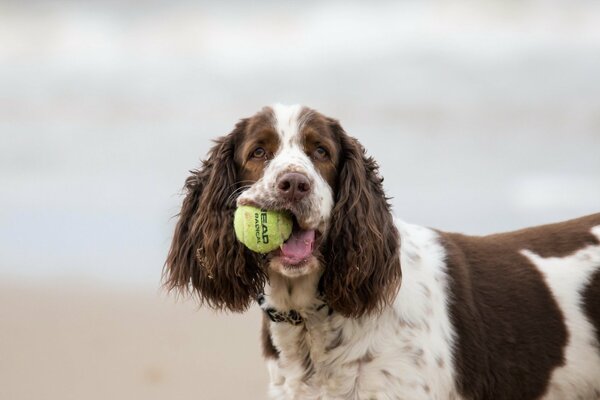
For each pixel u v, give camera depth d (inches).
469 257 267.6
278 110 252.2
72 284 463.5
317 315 246.1
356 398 244.4
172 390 336.8
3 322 414.0
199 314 422.6
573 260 269.7
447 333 251.8
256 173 247.0
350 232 241.6
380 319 244.8
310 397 250.1
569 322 262.2
